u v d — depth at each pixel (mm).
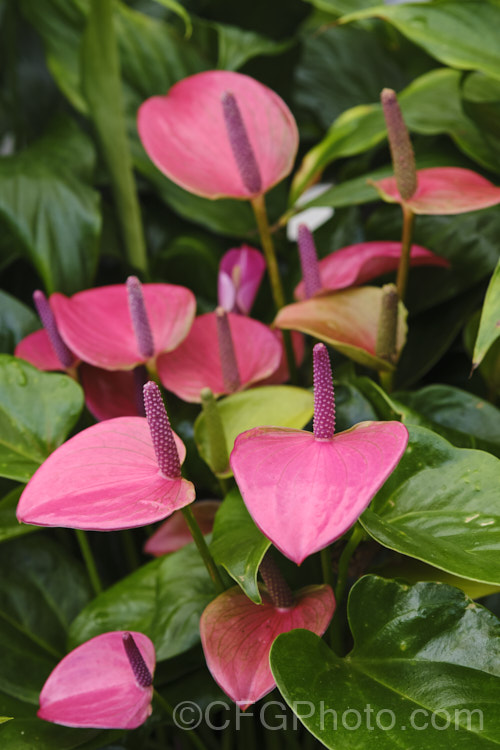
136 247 1214
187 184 1052
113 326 1043
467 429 1015
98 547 1187
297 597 937
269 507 827
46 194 1190
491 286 909
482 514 893
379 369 1015
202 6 1370
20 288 1325
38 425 999
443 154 1175
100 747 966
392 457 831
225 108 1031
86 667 928
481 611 886
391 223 1168
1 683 1002
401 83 1402
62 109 1521
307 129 1369
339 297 1044
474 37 1055
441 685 872
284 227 1309
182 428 1057
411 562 951
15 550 1078
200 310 1242
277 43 1313
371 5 1206
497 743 841
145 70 1306
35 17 1312
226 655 897
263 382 1079
